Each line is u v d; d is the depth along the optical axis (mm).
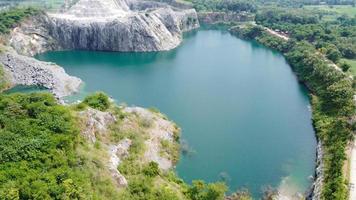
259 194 99375
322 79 167625
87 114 100250
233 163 113125
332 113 137250
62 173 73500
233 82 182625
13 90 162625
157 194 86562
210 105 154250
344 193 87188
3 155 73562
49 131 83875
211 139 126438
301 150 121062
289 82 183750
